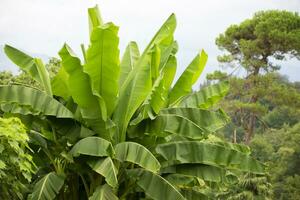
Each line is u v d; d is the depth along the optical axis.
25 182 10.12
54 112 10.16
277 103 35.47
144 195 11.45
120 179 10.87
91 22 12.02
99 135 10.60
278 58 36.53
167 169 11.06
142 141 11.12
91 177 10.65
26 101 10.03
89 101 10.30
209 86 12.16
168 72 11.97
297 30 34.88
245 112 36.47
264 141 40.44
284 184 38.12
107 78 10.22
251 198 19.91
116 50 9.82
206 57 12.25
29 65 10.85
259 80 34.84
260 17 36.97
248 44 35.75
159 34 11.96
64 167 11.16
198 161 10.51
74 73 9.95
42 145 11.07
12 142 6.87
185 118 10.48
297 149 39.72
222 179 10.95
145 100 10.77
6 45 10.86
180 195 9.91
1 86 10.02
